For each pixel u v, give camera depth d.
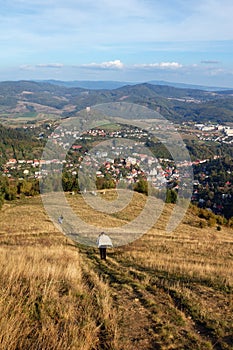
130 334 5.24
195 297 7.19
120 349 4.71
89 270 10.07
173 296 7.29
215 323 5.79
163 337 5.17
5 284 6.49
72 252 13.27
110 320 5.55
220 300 7.06
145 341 5.02
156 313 6.16
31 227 21.39
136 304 6.66
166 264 11.43
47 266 8.54
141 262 11.91
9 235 18.95
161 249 16.23
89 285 7.99
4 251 11.25
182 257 14.53
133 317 5.95
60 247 14.41
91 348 4.61
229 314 6.25
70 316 5.44
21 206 31.66
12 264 8.05
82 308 6.04
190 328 5.62
